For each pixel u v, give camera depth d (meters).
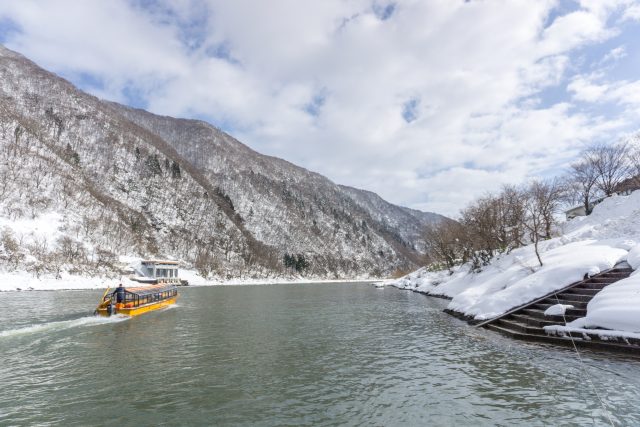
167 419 9.16
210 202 154.25
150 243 108.81
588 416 9.01
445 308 31.48
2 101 142.50
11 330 21.25
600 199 52.22
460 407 9.83
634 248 19.94
